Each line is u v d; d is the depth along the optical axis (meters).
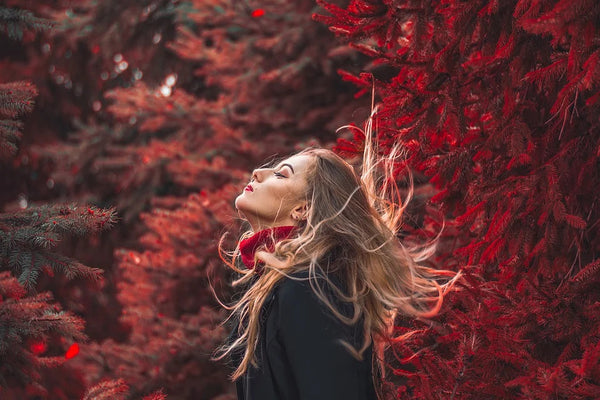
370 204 2.08
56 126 8.90
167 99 6.01
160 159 6.12
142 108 6.05
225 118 5.93
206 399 4.67
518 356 1.89
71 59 8.44
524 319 2.02
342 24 2.22
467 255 2.38
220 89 7.72
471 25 2.13
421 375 1.90
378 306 1.79
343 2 4.94
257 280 1.85
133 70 8.66
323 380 1.50
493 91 2.25
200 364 4.61
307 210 1.86
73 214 2.12
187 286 4.98
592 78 1.71
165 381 4.58
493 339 1.90
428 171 2.36
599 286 2.02
